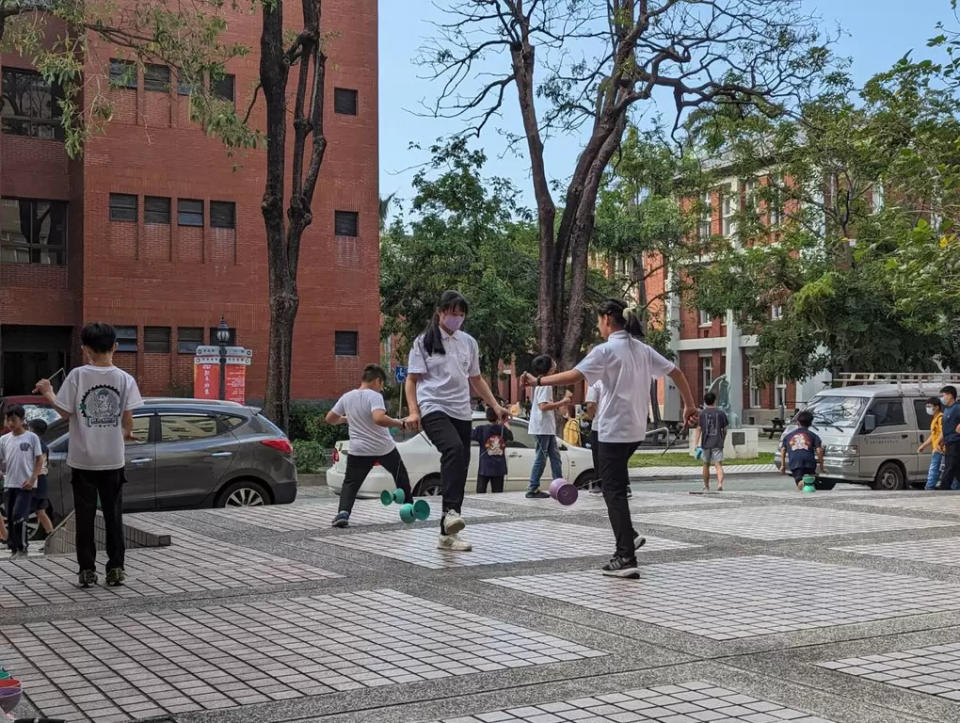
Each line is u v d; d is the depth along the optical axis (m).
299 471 26.98
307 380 40.03
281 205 26.20
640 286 45.94
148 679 5.34
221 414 15.27
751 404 54.31
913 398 24.19
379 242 43.97
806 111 29.38
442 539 9.50
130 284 37.06
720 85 28.70
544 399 14.88
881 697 4.90
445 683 5.21
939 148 18.44
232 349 27.64
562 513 12.27
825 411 24.27
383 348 75.25
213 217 38.50
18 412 14.59
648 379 8.28
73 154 21.30
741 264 38.66
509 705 4.83
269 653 5.84
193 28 21.56
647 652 5.79
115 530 8.15
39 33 21.05
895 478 23.81
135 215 37.25
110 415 8.12
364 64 41.25
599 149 28.83
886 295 34.38
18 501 14.48
